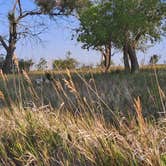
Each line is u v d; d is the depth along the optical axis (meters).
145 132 5.62
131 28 34.75
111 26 34.91
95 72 24.47
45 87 14.31
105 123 6.86
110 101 9.85
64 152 6.03
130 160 5.33
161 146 5.37
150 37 38.81
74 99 10.73
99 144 5.74
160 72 18.22
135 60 34.97
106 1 34.91
